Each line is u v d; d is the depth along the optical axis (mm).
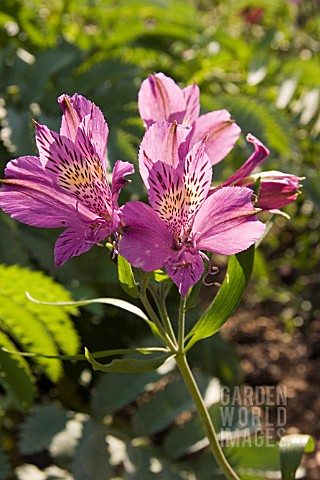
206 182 479
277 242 1403
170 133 473
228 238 476
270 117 910
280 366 1236
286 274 1395
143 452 789
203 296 1337
